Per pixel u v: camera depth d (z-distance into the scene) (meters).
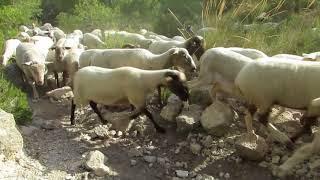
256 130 2.61
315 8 4.70
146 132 2.71
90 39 4.47
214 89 2.78
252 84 2.34
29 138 2.65
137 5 6.61
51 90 3.53
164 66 3.06
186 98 2.63
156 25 6.11
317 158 2.36
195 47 3.41
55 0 7.88
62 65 3.48
